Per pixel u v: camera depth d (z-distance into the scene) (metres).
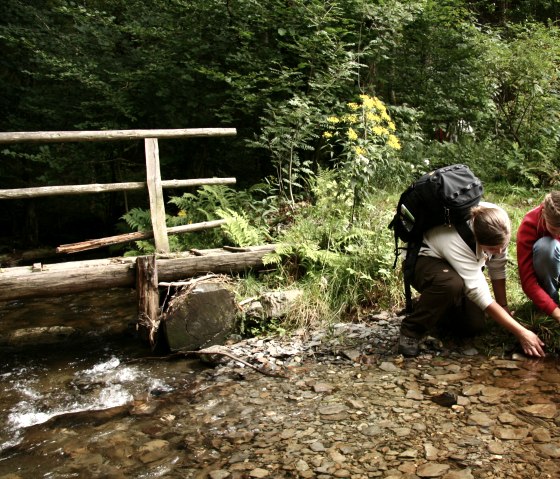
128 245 6.73
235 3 6.68
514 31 8.09
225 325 3.82
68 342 4.10
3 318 4.77
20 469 2.37
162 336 3.77
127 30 7.66
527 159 6.78
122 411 2.88
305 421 2.57
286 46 6.66
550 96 7.14
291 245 4.34
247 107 6.78
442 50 7.55
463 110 7.69
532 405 2.49
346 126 6.24
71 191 4.24
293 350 3.50
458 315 3.25
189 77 6.65
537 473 2.00
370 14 6.57
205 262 4.13
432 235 2.99
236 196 5.73
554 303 2.93
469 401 2.59
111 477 2.25
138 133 4.51
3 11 8.06
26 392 3.23
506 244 2.72
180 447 2.45
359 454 2.24
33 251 7.77
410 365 3.07
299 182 6.50
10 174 8.39
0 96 8.16
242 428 2.57
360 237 4.42
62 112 7.80
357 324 3.78
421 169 6.45
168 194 7.93
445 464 2.11
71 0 8.79
